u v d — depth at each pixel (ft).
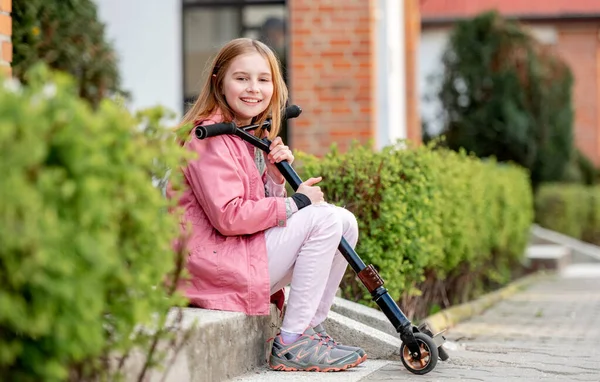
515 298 31.71
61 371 8.32
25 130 7.70
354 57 32.17
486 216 31.01
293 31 32.35
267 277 13.88
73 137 8.02
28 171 7.85
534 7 76.95
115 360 10.28
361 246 19.49
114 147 8.66
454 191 24.59
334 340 15.62
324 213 14.16
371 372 14.38
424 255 20.71
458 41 64.54
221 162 13.88
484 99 63.77
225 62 14.83
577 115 75.56
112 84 25.36
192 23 36.06
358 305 18.16
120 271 8.61
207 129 13.66
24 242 7.63
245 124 15.11
